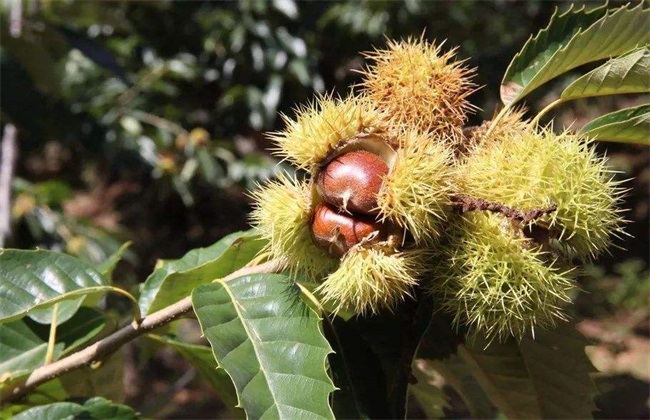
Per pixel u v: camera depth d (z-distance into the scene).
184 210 1.52
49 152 1.48
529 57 0.34
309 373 0.27
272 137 0.30
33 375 0.33
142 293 0.36
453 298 0.28
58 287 0.35
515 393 0.38
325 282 0.28
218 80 1.20
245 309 0.29
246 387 0.27
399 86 0.30
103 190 1.88
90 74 1.06
